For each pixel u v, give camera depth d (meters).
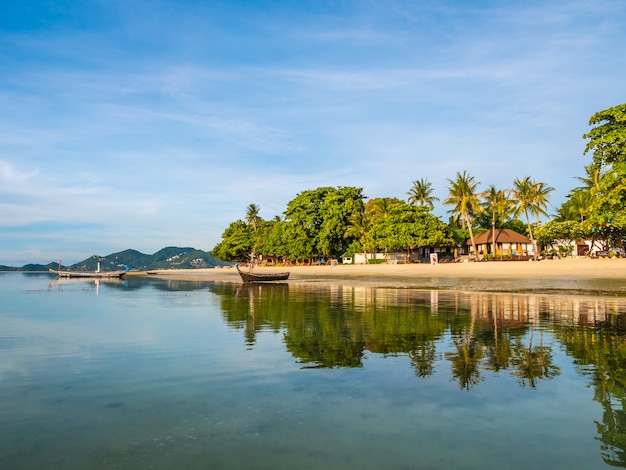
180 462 5.15
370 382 8.28
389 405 7.03
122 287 45.12
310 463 5.10
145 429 6.12
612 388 7.81
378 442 5.66
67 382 8.44
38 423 6.36
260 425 6.25
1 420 6.47
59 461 5.18
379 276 52.69
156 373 9.05
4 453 5.39
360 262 87.06
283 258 108.75
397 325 15.07
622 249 57.00
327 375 8.79
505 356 10.27
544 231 68.12
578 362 9.64
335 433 5.95
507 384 8.09
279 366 9.55
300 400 7.29
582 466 5.02
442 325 14.97
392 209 76.44
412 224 72.69
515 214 78.81
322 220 84.62
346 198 82.25
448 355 10.43
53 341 12.62
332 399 7.33
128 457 5.28
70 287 45.91
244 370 9.24
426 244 72.12
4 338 13.13
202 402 7.22
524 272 42.81
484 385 8.04
